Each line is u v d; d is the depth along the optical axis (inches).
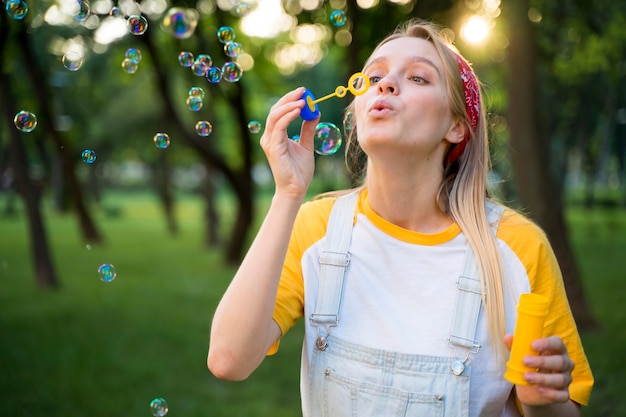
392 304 43.5
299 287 45.6
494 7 205.8
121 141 634.8
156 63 329.4
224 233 617.0
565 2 225.0
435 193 45.6
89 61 404.2
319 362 43.9
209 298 284.5
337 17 82.0
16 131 292.0
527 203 196.2
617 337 193.3
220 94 350.0
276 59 377.1
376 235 44.9
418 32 46.9
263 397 152.8
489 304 42.2
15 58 327.9
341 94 44.3
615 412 134.3
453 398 41.2
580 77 300.8
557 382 36.8
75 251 454.0
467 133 46.7
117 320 235.8
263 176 1202.0
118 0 183.8
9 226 624.4
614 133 392.8
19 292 290.0
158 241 557.9
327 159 570.3
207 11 270.7
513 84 194.1
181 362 181.6
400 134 42.3
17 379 161.6
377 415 41.7
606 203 745.0
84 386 157.6
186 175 1512.1
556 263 45.3
